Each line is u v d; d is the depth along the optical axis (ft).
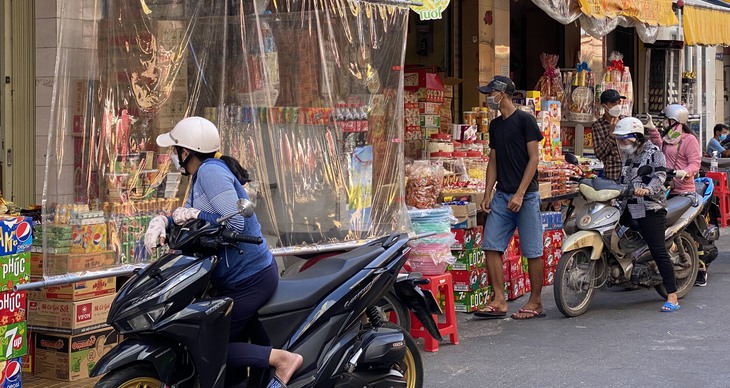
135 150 17.99
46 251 16.35
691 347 22.39
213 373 14.39
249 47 19.99
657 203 26.30
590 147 40.32
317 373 15.46
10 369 16.90
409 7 22.65
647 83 48.44
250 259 15.02
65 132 16.70
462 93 37.58
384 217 22.07
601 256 26.50
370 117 22.02
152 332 13.73
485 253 26.00
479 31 37.11
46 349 19.02
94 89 17.22
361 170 21.72
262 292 15.24
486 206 26.16
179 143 14.89
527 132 24.95
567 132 39.99
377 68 22.15
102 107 17.35
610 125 30.55
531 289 26.11
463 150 30.48
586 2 32.73
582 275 26.09
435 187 24.98
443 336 23.32
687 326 24.72
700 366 20.63
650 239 26.53
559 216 31.63
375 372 16.39
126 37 17.79
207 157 15.14
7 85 22.59
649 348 22.35
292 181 20.57
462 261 26.58
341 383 15.85
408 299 18.42
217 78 19.66
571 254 25.73
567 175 32.32
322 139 21.11
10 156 22.67
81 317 18.92
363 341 16.15
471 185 28.60
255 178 20.08
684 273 28.43
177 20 18.81
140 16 18.03
